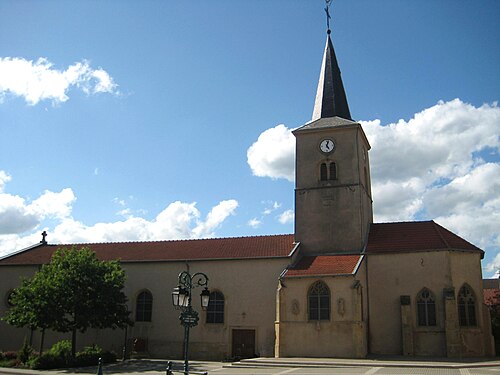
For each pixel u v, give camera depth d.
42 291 34.31
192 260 40.56
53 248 48.84
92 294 35.12
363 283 36.28
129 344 40.62
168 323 40.19
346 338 32.78
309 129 42.12
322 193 40.53
